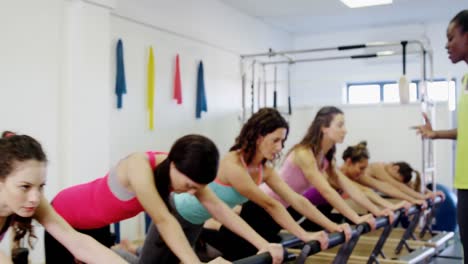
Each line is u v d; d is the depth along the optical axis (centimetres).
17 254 179
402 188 461
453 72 789
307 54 889
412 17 782
